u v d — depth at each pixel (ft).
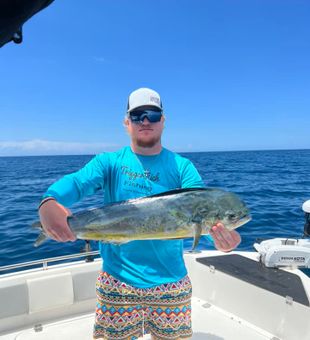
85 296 11.30
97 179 6.86
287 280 10.50
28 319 10.64
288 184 59.31
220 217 5.91
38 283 10.59
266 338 9.78
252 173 86.07
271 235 24.84
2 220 29.55
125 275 7.09
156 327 7.23
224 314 11.12
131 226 5.92
